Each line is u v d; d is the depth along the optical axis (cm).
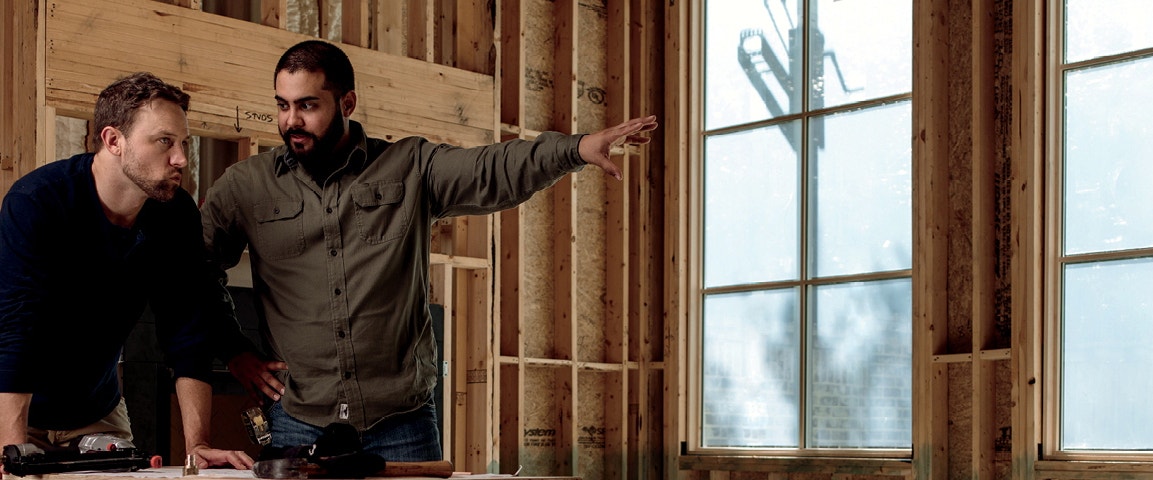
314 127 292
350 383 299
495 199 303
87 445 253
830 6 737
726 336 771
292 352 302
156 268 282
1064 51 634
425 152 310
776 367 743
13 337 258
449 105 662
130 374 511
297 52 293
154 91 250
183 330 292
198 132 571
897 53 700
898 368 682
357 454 218
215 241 313
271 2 599
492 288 714
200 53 568
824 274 723
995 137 652
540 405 772
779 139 755
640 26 823
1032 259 620
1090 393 610
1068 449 614
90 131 562
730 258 774
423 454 306
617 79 815
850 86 721
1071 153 627
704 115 799
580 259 801
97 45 537
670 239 793
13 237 258
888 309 690
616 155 813
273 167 309
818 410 719
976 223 642
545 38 793
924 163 667
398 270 304
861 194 709
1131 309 602
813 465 703
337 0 681
